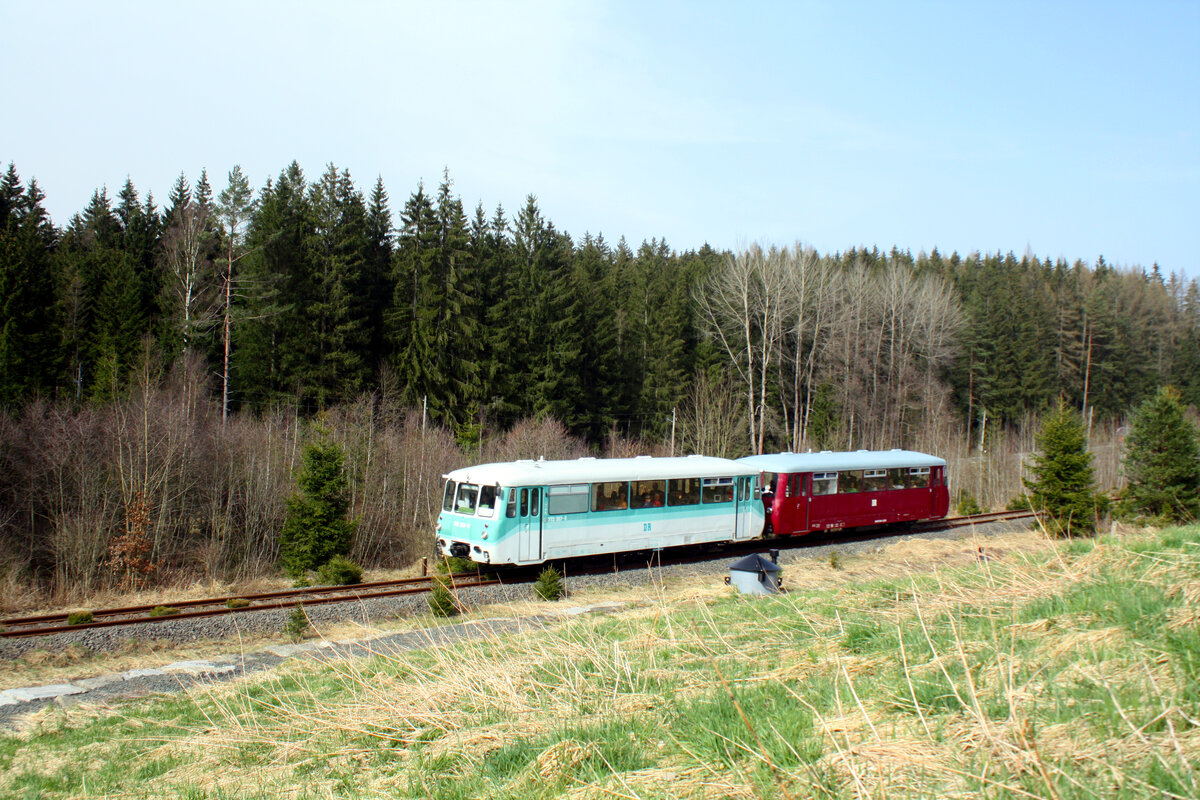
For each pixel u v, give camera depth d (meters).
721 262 63.16
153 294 48.88
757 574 14.67
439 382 44.06
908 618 8.60
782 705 6.14
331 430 32.75
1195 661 5.39
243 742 7.86
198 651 13.86
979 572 10.86
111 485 26.58
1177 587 7.50
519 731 6.62
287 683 10.66
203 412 34.38
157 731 9.16
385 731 7.40
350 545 24.86
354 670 9.98
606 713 6.64
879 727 5.25
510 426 47.00
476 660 9.10
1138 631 6.34
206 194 64.25
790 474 24.16
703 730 5.70
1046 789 3.91
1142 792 3.83
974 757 4.48
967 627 7.71
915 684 5.96
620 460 21.66
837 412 51.47
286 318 43.62
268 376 42.88
